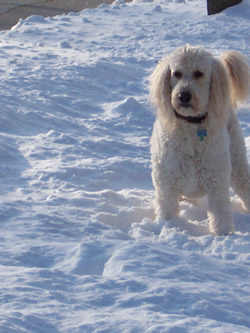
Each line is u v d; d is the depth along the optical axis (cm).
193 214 688
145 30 1584
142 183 790
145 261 511
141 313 416
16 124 907
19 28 1599
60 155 818
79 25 1633
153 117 1014
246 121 1033
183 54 590
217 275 506
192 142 595
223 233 611
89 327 391
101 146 871
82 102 1047
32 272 473
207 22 1631
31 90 1058
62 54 1308
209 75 592
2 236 556
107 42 1463
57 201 666
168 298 443
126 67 1243
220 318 428
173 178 614
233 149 667
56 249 532
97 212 649
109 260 514
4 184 713
